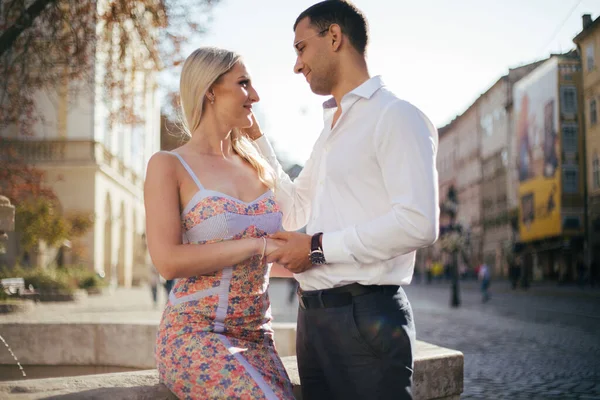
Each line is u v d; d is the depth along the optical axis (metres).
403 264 2.45
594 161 30.66
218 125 2.80
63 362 5.28
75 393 2.46
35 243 19.70
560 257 42.06
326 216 2.52
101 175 30.64
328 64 2.58
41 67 9.69
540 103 36.12
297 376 2.99
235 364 2.37
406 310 2.44
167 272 2.45
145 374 2.81
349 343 2.38
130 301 21.88
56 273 22.14
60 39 9.48
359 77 2.58
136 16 9.97
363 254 2.33
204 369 2.37
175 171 2.59
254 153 2.95
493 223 56.09
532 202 42.12
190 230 2.60
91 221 24.30
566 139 32.88
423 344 3.79
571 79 21.50
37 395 2.44
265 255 2.49
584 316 17.77
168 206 2.52
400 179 2.29
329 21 2.56
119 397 2.47
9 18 8.67
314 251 2.40
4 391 2.50
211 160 2.74
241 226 2.62
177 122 2.97
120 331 5.26
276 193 2.93
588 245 34.53
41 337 5.28
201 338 2.44
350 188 2.46
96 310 17.02
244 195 2.72
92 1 9.54
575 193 33.47
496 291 38.09
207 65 2.73
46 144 28.75
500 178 53.66
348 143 2.47
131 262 39.91
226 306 2.53
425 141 2.31
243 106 2.81
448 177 73.31
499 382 7.59
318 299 2.45
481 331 13.79
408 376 2.36
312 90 2.68
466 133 65.56
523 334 13.10
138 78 10.84
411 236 2.25
